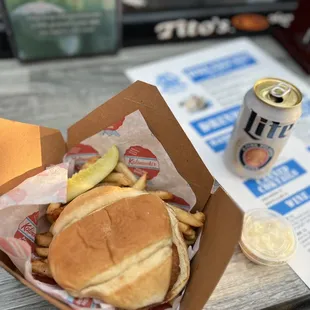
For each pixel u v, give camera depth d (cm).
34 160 73
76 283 60
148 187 83
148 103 72
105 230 64
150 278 61
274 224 81
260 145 85
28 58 120
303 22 131
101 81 120
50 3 107
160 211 68
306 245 81
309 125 111
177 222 70
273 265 77
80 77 121
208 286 57
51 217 72
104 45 124
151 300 62
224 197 64
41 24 112
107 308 61
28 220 71
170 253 65
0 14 113
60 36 117
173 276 64
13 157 69
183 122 107
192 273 68
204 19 136
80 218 68
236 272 76
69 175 84
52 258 64
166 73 124
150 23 131
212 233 66
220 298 72
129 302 61
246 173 92
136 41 133
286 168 98
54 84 117
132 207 67
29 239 71
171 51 134
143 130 76
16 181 70
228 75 125
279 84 81
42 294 59
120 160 82
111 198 70
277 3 143
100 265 61
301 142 105
